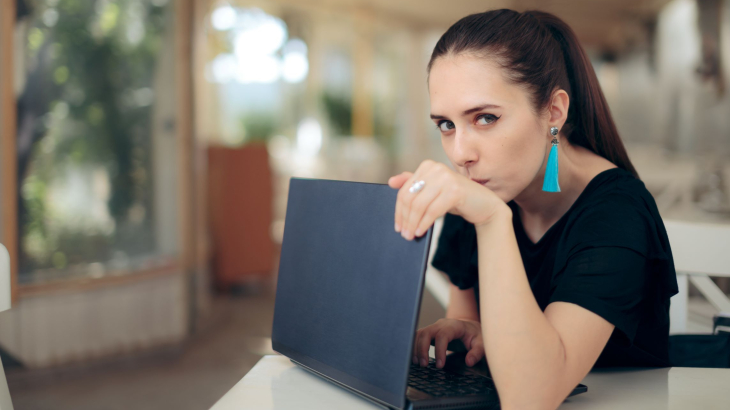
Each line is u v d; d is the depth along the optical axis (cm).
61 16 273
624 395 67
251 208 456
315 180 76
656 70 652
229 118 923
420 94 1028
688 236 108
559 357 60
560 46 83
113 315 291
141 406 231
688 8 568
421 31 1020
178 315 323
